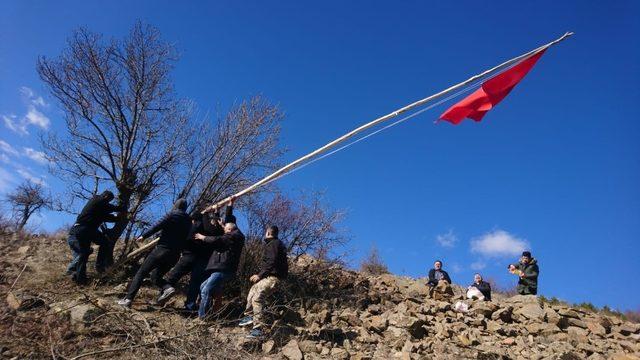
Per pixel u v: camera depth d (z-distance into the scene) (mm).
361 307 9023
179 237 7492
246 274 8719
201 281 7660
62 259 9164
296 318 7922
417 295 10312
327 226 9852
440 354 7234
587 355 8023
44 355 5547
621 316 12789
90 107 9273
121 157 9305
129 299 7039
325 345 6988
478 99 7281
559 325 9109
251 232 9414
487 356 7312
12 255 9195
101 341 5992
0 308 6547
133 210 9148
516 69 7293
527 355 7594
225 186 9594
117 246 9922
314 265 9930
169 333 6336
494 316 9180
